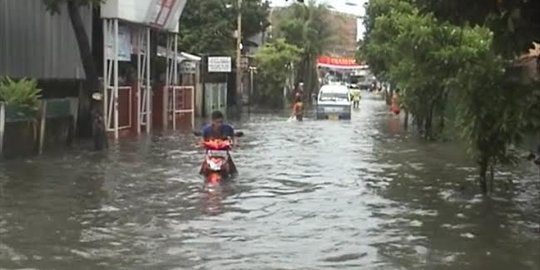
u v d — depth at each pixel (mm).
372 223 11398
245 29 56625
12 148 18656
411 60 24078
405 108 30469
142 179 16000
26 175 16266
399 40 23625
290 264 8852
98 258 9062
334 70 127812
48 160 19031
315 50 74688
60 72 25094
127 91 29516
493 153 13562
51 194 13852
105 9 26141
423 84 25266
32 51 23188
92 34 27828
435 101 26594
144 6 28188
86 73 22922
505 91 12391
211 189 14656
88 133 24656
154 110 33969
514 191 14547
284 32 74000
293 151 22547
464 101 12945
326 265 8828
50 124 20969
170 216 11820
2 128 18125
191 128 33531
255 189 14703
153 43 33688
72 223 11188
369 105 69750
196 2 50281
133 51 29438
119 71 30422
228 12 51688
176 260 8984
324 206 12844
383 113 51531
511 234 10672
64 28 25250
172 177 16359
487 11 8867
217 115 16641
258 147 23844
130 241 10008
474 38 21844
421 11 9469
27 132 19375
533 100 11906
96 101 22328
